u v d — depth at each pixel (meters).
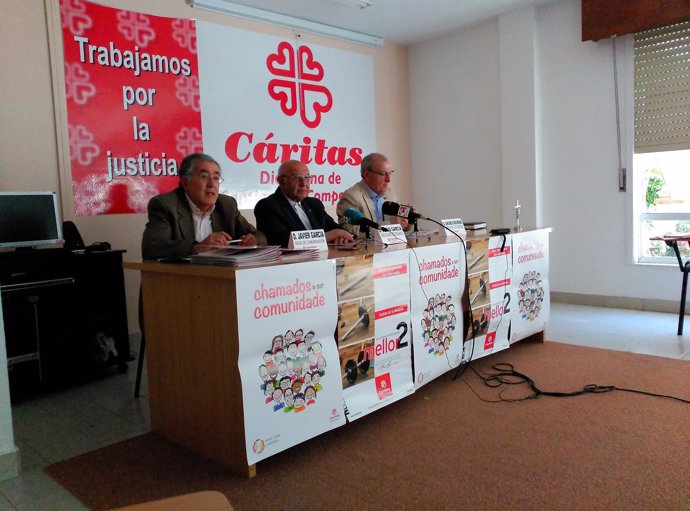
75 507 1.80
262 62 4.72
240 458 1.93
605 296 4.83
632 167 4.58
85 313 3.17
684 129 4.30
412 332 2.54
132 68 3.90
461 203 5.79
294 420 2.01
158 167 4.05
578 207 4.93
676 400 2.52
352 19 5.10
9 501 1.86
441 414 2.46
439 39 5.80
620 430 2.21
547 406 2.50
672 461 1.94
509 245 3.25
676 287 4.45
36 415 2.71
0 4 3.31
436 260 2.68
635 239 4.69
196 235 2.84
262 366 1.92
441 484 1.84
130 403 2.84
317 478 1.92
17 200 3.07
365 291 2.27
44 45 3.49
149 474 2.00
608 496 1.72
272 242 3.10
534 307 3.52
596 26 4.53
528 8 4.98
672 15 4.15
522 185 5.16
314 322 2.06
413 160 6.19
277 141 4.85
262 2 4.54
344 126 5.44
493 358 3.30
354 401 2.25
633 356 3.26
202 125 4.31
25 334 2.94
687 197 4.46
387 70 5.89
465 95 5.64
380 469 1.96
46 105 3.51
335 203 5.40
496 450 2.08
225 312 1.89
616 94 4.61
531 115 5.04
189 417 2.17
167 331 2.21
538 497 1.74
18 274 2.91
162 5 4.06
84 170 3.68
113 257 3.29
